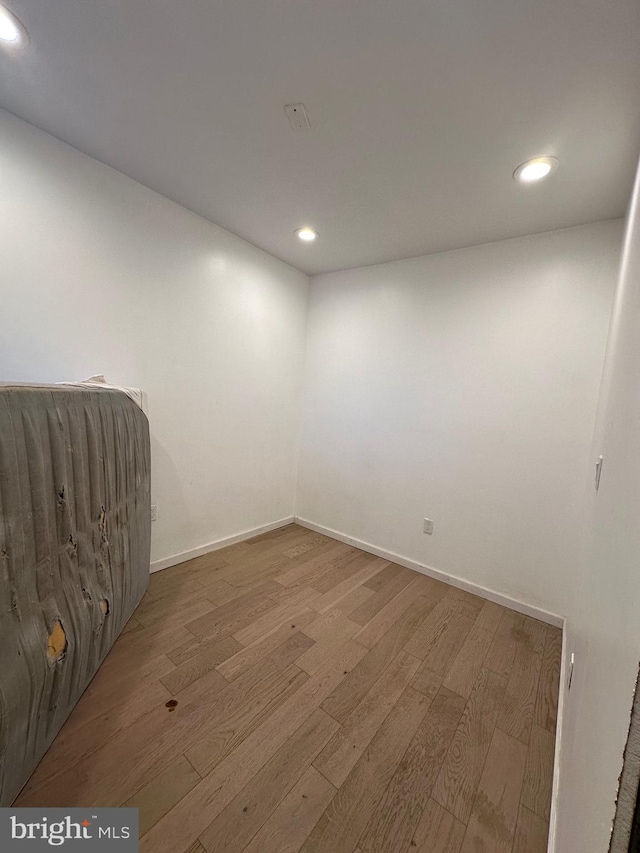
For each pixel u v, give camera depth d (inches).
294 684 59.5
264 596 84.8
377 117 54.2
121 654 63.0
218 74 48.8
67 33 44.2
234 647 66.9
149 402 85.6
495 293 90.6
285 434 127.6
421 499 103.8
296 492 135.7
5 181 60.2
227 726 50.9
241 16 41.0
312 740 49.9
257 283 108.9
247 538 117.6
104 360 75.8
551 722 54.9
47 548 39.1
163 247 84.0
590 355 78.6
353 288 117.9
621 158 58.1
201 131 60.5
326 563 104.3
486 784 45.4
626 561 19.1
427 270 102.0
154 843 37.2
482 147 58.9
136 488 69.3
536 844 39.3
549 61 43.1
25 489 35.0
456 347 96.8
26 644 35.8
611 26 38.4
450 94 49.0
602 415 58.2
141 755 45.9
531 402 85.7
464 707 57.0
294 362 127.0
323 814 41.0
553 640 75.3
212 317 97.6
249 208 85.0
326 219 87.1
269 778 44.4
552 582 83.0
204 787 42.8
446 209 78.0
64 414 42.4
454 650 70.4
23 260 63.1
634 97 46.8
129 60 47.6
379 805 42.3
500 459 90.2
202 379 97.5
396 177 68.7
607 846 13.7
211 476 103.9
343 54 44.6
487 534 92.2
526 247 86.2
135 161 70.2
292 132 58.9
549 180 65.4
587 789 21.2
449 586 96.1
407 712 55.5
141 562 74.3
